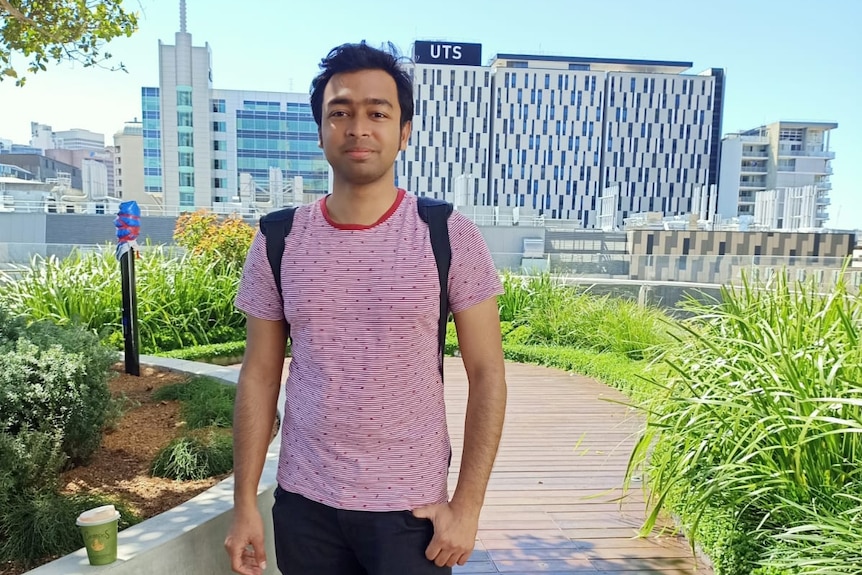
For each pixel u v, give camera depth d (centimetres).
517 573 234
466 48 6938
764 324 249
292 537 121
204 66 5406
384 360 115
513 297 831
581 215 6700
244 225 878
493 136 6581
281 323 129
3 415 203
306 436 119
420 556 116
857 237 2859
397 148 119
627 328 665
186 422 292
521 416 457
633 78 6625
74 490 214
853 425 180
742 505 220
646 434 261
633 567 238
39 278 640
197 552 167
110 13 425
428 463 118
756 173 7888
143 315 631
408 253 115
